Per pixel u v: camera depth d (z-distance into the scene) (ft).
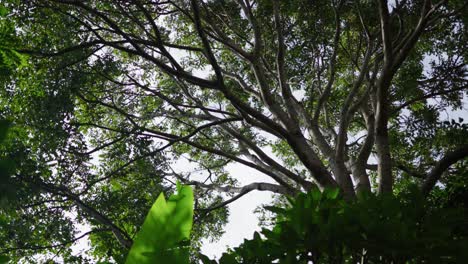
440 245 9.05
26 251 37.35
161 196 3.71
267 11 43.01
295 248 9.45
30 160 31.42
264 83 36.14
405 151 44.11
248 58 37.27
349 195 29.73
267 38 44.60
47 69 36.32
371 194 10.84
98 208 37.01
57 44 37.24
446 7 40.68
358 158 32.94
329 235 9.29
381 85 30.53
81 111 43.32
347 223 9.24
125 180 40.27
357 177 31.73
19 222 34.68
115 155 38.91
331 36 43.06
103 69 38.29
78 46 30.27
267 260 9.66
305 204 10.32
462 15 40.93
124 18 40.96
